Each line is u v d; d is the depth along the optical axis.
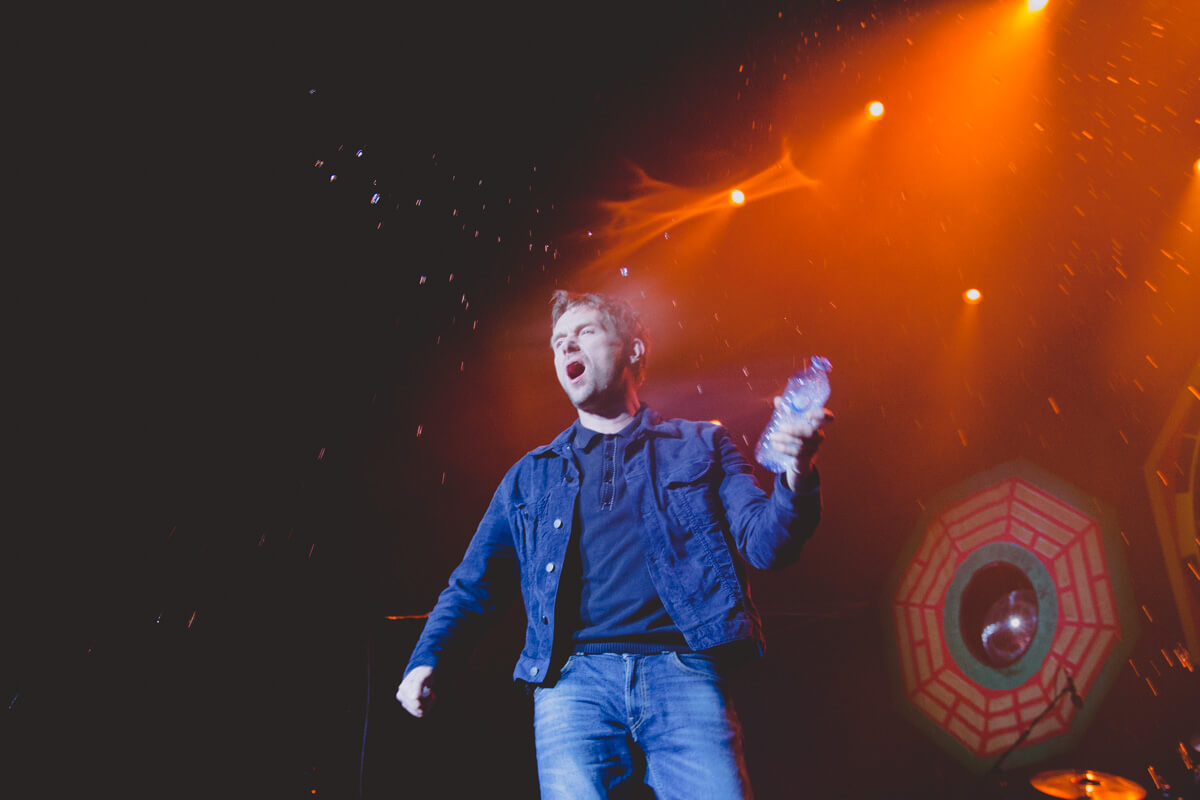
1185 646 5.40
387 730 3.30
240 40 3.99
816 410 1.54
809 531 1.65
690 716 1.69
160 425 4.46
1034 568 6.18
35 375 4.00
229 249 4.59
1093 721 5.54
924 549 6.75
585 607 1.84
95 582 4.05
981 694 6.05
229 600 4.45
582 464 2.01
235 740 3.29
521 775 3.45
